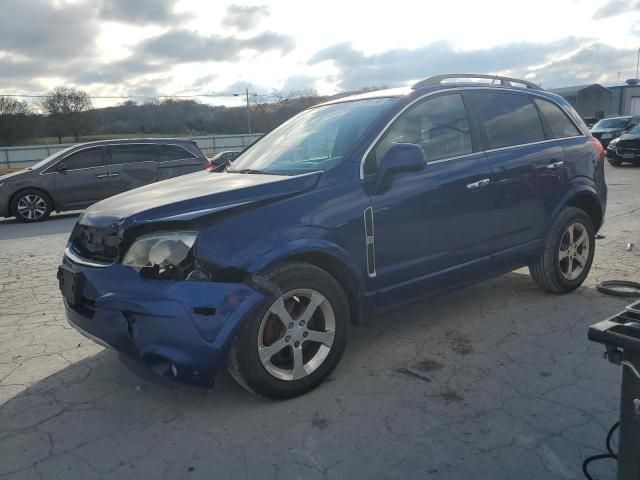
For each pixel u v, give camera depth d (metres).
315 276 3.23
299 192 3.30
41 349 4.23
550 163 4.64
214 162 9.90
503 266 4.44
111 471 2.69
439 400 3.21
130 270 3.00
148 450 2.85
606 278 5.43
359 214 3.44
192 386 2.93
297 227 3.19
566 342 3.95
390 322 4.46
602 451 2.68
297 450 2.79
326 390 3.37
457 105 4.23
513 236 4.43
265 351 3.11
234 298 2.91
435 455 2.69
